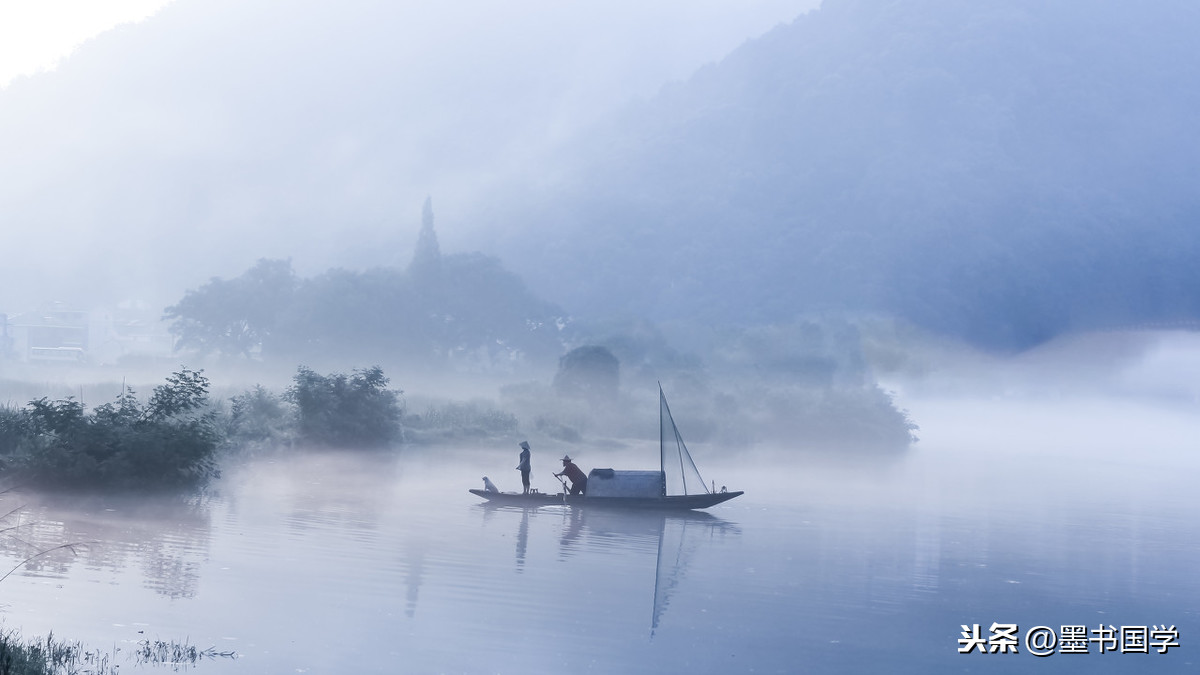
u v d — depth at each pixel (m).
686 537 26.92
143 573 18.95
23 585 17.62
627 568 22.09
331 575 19.66
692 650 16.08
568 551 23.89
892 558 24.73
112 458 29.31
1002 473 52.25
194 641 15.00
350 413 46.88
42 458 28.61
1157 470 57.72
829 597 20.20
